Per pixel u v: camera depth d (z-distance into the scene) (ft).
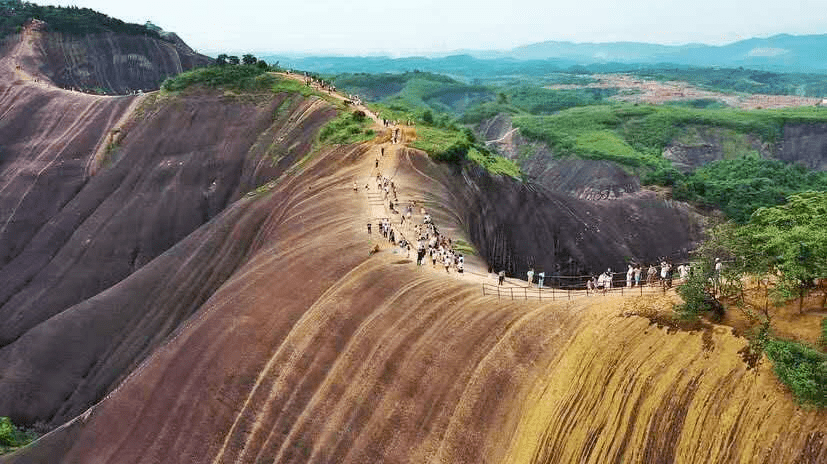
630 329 96.89
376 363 114.73
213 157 325.42
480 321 113.19
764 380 80.59
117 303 216.13
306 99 328.08
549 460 89.76
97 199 323.16
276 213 222.89
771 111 641.40
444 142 257.55
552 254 260.42
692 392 83.92
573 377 95.66
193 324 157.07
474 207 239.50
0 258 322.55
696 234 322.14
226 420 124.06
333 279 141.59
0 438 170.60
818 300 91.15
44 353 206.69
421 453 99.45
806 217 92.58
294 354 126.52
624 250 285.84
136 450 131.85
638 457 83.20
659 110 643.04
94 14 552.82
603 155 511.81
